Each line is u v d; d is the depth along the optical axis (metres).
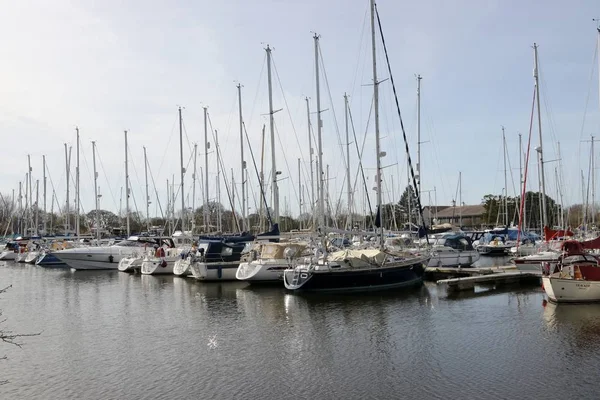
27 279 39.97
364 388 13.34
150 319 22.47
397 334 18.70
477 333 18.55
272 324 20.78
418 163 46.28
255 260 32.53
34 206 76.50
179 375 14.66
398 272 28.72
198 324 21.19
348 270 27.23
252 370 14.98
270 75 37.47
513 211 75.81
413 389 13.16
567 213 56.34
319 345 17.50
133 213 72.81
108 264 46.31
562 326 19.06
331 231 30.25
